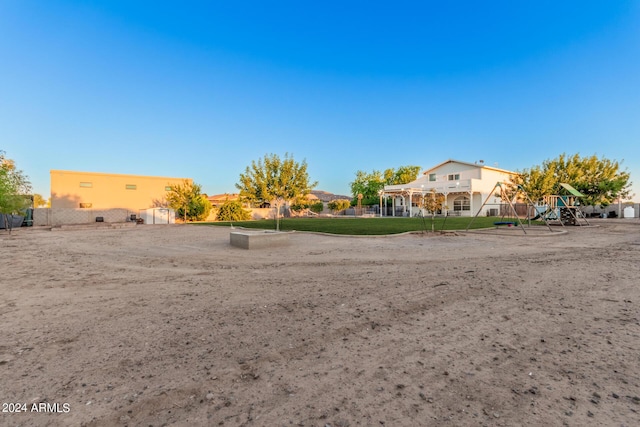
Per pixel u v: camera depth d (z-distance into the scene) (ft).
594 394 7.25
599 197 101.81
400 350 9.64
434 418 6.43
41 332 11.21
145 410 6.74
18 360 9.07
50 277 20.63
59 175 93.97
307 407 6.84
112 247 36.29
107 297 15.81
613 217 106.73
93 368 8.60
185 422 6.35
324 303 14.51
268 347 9.89
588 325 11.59
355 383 7.79
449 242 38.24
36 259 28.07
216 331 11.24
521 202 108.68
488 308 13.64
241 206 108.06
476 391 7.41
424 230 51.96
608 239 41.09
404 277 19.75
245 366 8.69
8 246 37.83
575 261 24.95
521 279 18.93
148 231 59.98
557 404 6.88
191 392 7.44
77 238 47.39
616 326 11.46
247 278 20.01
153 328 11.56
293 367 8.62
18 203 60.03
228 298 15.49
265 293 16.35
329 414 6.59
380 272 21.36
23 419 6.42
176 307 14.08
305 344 10.12
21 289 17.49
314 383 7.80
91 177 98.48
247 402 7.03
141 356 9.32
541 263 24.16
